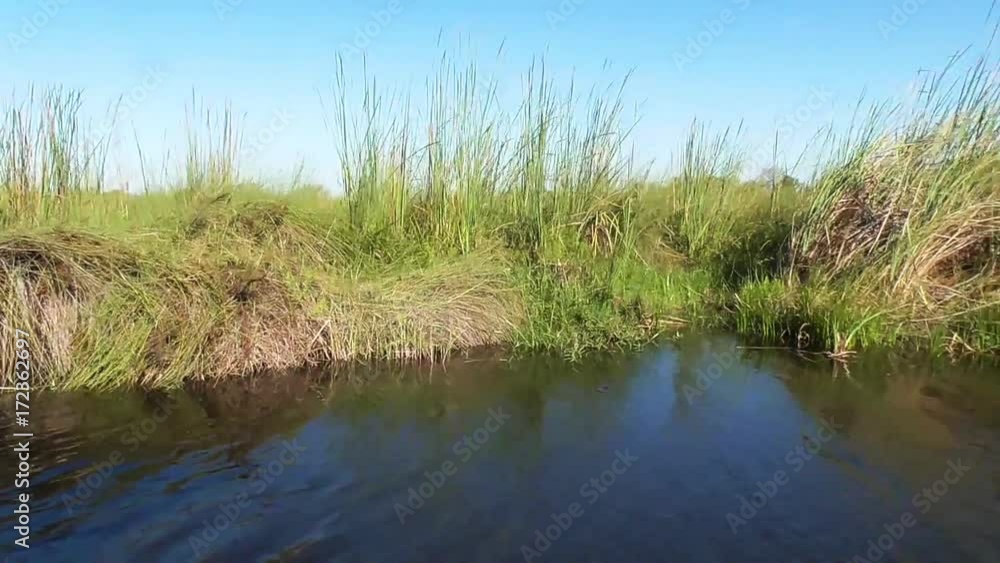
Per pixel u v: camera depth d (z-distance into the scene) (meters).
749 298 6.96
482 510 3.24
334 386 5.05
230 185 7.80
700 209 9.38
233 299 5.48
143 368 4.96
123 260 5.34
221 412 4.48
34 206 7.10
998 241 6.11
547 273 7.02
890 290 6.16
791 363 5.47
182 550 2.89
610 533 3.04
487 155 7.84
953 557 2.86
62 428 4.16
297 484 3.49
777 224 8.57
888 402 4.58
